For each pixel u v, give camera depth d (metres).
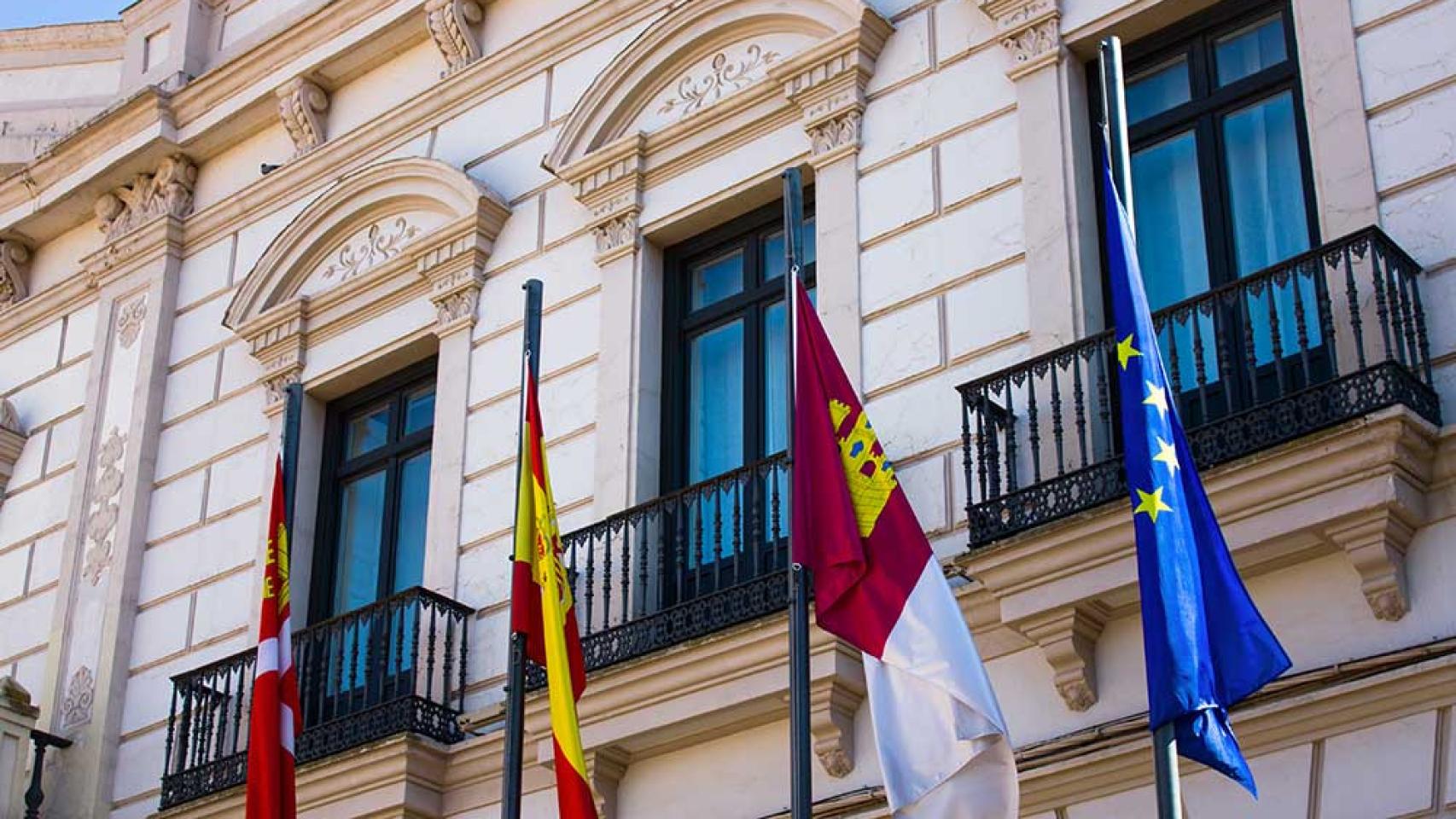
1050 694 10.90
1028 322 11.95
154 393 16.81
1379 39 11.16
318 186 16.56
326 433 15.77
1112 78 9.62
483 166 15.41
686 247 14.15
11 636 16.98
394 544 15.00
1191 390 11.30
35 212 18.28
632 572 12.78
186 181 17.55
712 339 13.87
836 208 13.10
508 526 13.97
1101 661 10.74
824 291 12.96
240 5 18.03
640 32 14.95
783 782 11.80
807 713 9.23
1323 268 10.37
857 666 11.51
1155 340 9.34
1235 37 12.01
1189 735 8.62
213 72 17.20
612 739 12.16
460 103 15.82
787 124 13.66
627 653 12.26
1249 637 8.97
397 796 13.02
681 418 13.76
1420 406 9.99
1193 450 10.40
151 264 17.44
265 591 12.49
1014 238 12.24
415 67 16.39
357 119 16.61
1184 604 8.72
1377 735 9.76
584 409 13.93
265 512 15.57
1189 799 10.19
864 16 13.25
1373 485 9.81
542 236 14.75
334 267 16.03
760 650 11.62
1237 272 11.54
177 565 16.03
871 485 9.80
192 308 17.08
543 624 10.89
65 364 17.92
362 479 15.51
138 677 15.80
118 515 16.53
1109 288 11.98
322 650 14.03
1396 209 10.77
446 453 14.54
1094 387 11.34
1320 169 11.10
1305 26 11.45
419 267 15.22
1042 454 11.39
